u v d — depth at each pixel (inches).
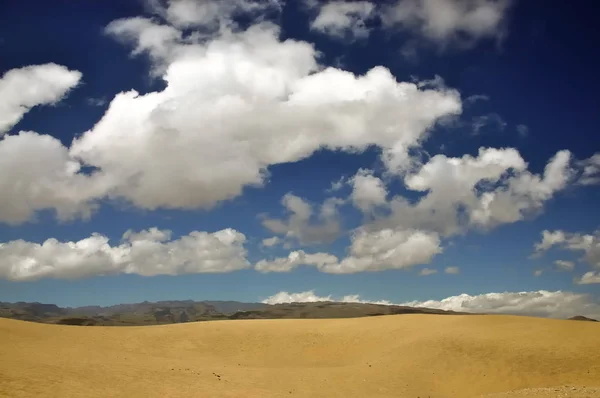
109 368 1736.0
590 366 2049.7
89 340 2623.0
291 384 1825.8
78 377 1513.3
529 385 1968.5
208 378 1771.7
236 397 1512.1
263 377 1911.9
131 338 2822.3
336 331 2977.4
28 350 1973.4
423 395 1871.3
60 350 2102.6
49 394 1286.9
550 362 2118.6
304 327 3117.6
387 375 2080.5
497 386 1990.7
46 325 2888.8
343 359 2564.0
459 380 2064.5
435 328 2768.2
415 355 2332.7
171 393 1472.7
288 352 2709.2
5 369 1472.7
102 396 1344.7
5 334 2342.5
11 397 1215.6
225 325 3211.1
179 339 2866.6
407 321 3038.9
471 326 2721.5
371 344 2691.9
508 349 2282.2
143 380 1601.9
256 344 2822.3
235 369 2068.2
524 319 2810.0
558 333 2437.3
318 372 2100.1
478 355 2258.9
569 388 1628.9
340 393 1764.3
